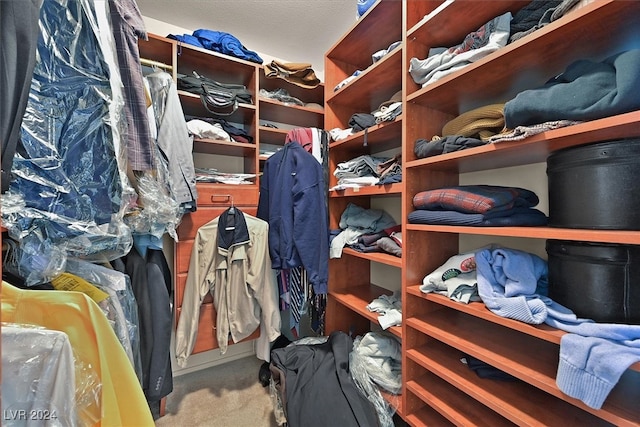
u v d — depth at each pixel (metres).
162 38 1.39
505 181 1.10
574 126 0.62
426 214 1.03
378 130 1.32
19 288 0.64
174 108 1.28
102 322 0.62
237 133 1.73
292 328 1.57
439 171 1.20
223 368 1.78
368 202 1.80
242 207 1.61
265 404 1.43
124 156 0.84
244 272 1.47
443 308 1.20
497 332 0.97
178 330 1.41
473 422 0.87
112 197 0.77
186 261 1.45
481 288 0.84
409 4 1.09
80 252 0.76
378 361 1.27
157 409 1.37
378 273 1.78
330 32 1.79
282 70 1.77
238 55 1.63
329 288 1.66
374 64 1.27
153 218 1.03
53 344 0.53
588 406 0.58
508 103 0.75
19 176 0.59
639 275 0.61
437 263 1.18
